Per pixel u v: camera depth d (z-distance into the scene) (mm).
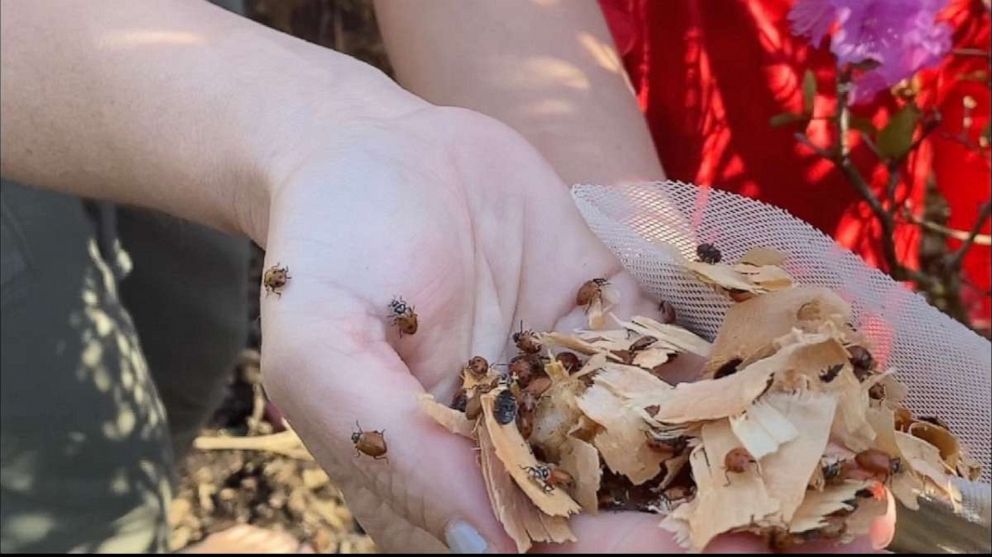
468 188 445
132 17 472
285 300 401
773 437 377
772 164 592
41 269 556
